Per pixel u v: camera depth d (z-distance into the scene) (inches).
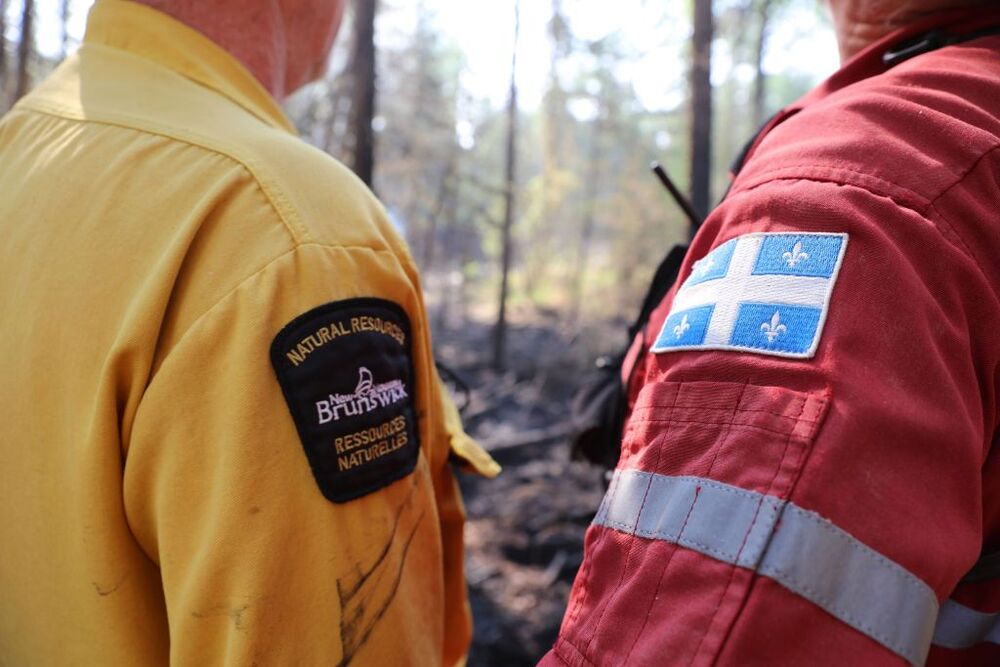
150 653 29.5
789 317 21.3
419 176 442.9
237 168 29.2
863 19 32.6
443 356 418.0
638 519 22.0
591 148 636.1
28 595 30.9
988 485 22.9
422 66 464.1
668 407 22.9
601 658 20.8
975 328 21.5
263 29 37.3
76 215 30.1
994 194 22.4
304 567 27.2
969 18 28.8
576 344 433.7
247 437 26.2
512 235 578.2
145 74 33.8
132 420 27.6
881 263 21.0
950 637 25.8
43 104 35.8
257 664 26.5
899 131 23.4
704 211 250.1
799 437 19.6
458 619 46.0
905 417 19.3
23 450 30.2
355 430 28.3
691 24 249.9
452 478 44.6
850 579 18.5
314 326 27.5
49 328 29.3
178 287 27.8
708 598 19.3
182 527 26.9
